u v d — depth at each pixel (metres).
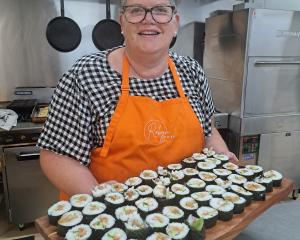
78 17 2.22
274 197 0.98
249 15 1.89
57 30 2.11
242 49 1.97
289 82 2.12
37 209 2.02
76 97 0.92
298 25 2.02
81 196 0.86
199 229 0.74
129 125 0.94
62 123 0.91
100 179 0.98
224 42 2.18
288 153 2.27
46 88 2.27
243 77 1.99
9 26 2.11
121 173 0.97
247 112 2.07
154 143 0.98
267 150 2.19
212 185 0.99
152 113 0.98
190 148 1.08
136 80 1.00
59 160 0.91
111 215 0.82
